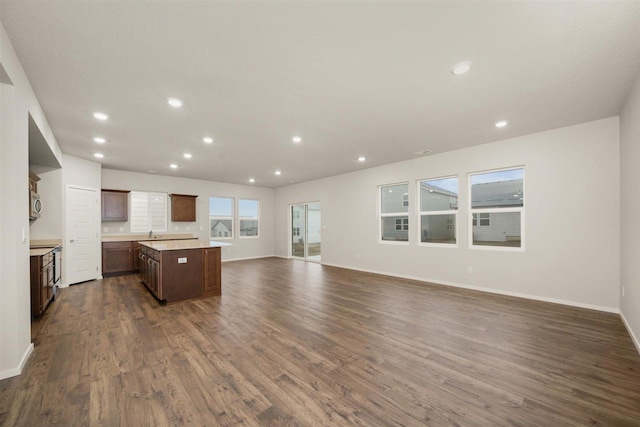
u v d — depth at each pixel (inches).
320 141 172.2
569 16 68.1
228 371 86.8
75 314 140.6
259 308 150.1
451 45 79.9
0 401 72.1
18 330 85.9
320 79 98.6
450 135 162.9
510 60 87.4
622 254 129.3
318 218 332.5
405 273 229.8
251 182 336.5
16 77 83.4
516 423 64.2
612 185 136.9
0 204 82.0
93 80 97.7
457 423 64.3
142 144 175.2
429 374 85.0
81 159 211.2
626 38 76.2
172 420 65.3
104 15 67.2
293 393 75.7
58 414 67.3
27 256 95.0
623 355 96.1
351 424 64.1
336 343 106.7
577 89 107.1
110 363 91.5
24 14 66.6
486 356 96.0
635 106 102.2
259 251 366.3
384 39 77.0
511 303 155.6
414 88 105.3
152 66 89.7
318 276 238.2
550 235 155.8
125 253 245.1
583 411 68.2
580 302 146.8
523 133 160.1
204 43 78.2
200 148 186.1
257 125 143.3
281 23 70.2
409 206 225.8
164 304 157.3
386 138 167.5
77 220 207.8
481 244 187.8
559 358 94.3
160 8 65.1
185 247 166.9
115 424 64.1
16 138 84.7
